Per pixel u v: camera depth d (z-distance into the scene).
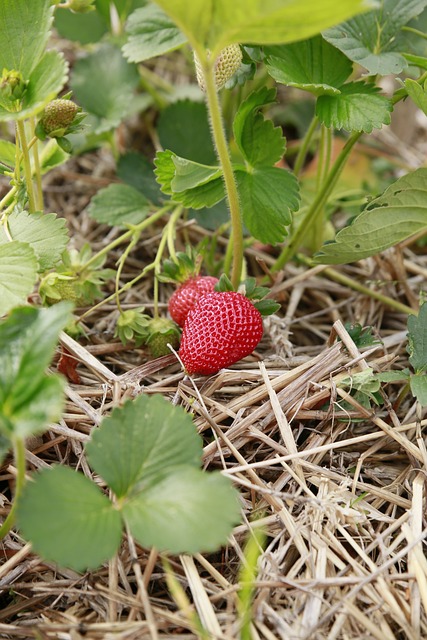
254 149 0.46
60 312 0.35
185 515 0.35
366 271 0.54
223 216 0.51
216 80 0.43
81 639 0.36
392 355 0.45
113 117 0.54
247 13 0.34
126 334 0.46
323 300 0.53
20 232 0.43
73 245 0.54
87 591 0.38
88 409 0.42
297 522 0.39
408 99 0.65
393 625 0.37
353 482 0.41
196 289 0.46
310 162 0.63
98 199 0.53
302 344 0.51
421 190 0.43
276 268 0.52
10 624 0.37
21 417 0.34
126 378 0.44
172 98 0.62
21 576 0.39
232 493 0.35
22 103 0.41
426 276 0.54
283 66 0.45
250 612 0.36
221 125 0.40
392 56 0.46
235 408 0.43
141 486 0.36
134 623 0.36
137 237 0.48
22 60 0.42
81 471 0.42
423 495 0.41
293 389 0.43
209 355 0.43
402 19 0.46
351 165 0.59
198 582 0.37
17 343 0.35
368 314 0.52
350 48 0.45
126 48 0.48
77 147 0.55
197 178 0.44
